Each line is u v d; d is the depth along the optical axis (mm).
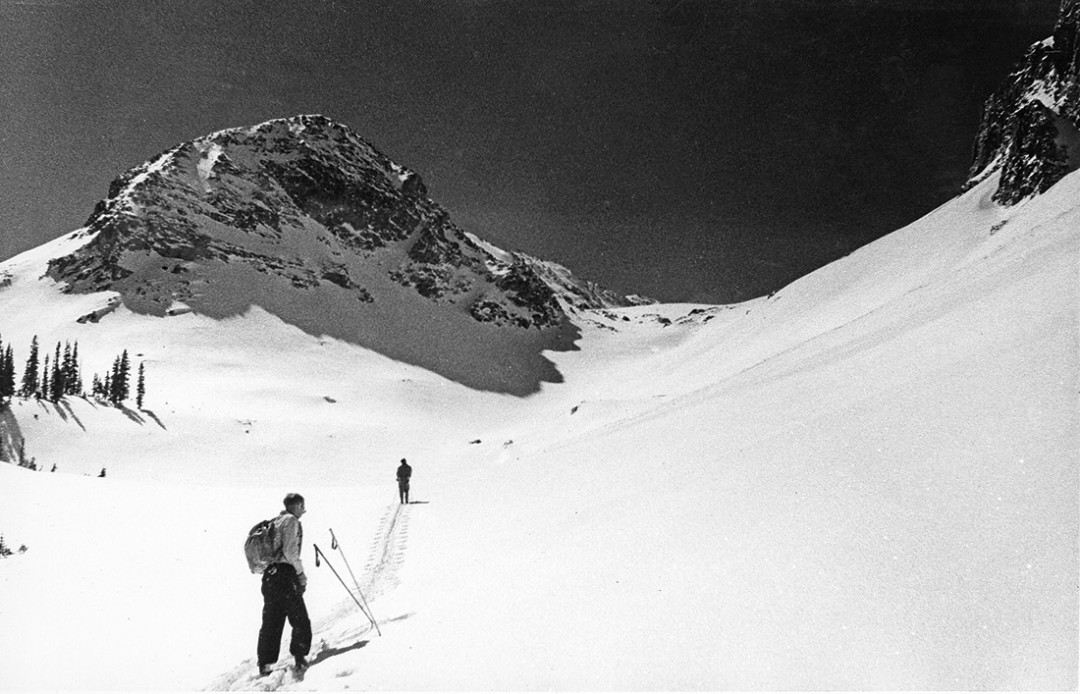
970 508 5164
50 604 10031
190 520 17094
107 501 18500
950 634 4039
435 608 7395
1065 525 4496
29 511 16078
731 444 10406
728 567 5551
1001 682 3602
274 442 86562
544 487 15883
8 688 6875
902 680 3814
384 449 90125
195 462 77312
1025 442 5629
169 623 9562
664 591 5512
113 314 169500
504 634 5633
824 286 111938
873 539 5227
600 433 26344
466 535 13594
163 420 88375
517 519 13070
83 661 7848
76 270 190125
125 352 100875
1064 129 97312
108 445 78000
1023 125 102438
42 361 140500
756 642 4441
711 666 4316
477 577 8125
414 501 21547
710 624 4789
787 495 6598
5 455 71500
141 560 12914
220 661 7938
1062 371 6348
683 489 8312
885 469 6332
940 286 25156
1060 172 90188
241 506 19828
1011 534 4680
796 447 7941
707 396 23016
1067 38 118375
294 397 126875
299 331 186750
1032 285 9859
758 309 139375
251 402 120375
